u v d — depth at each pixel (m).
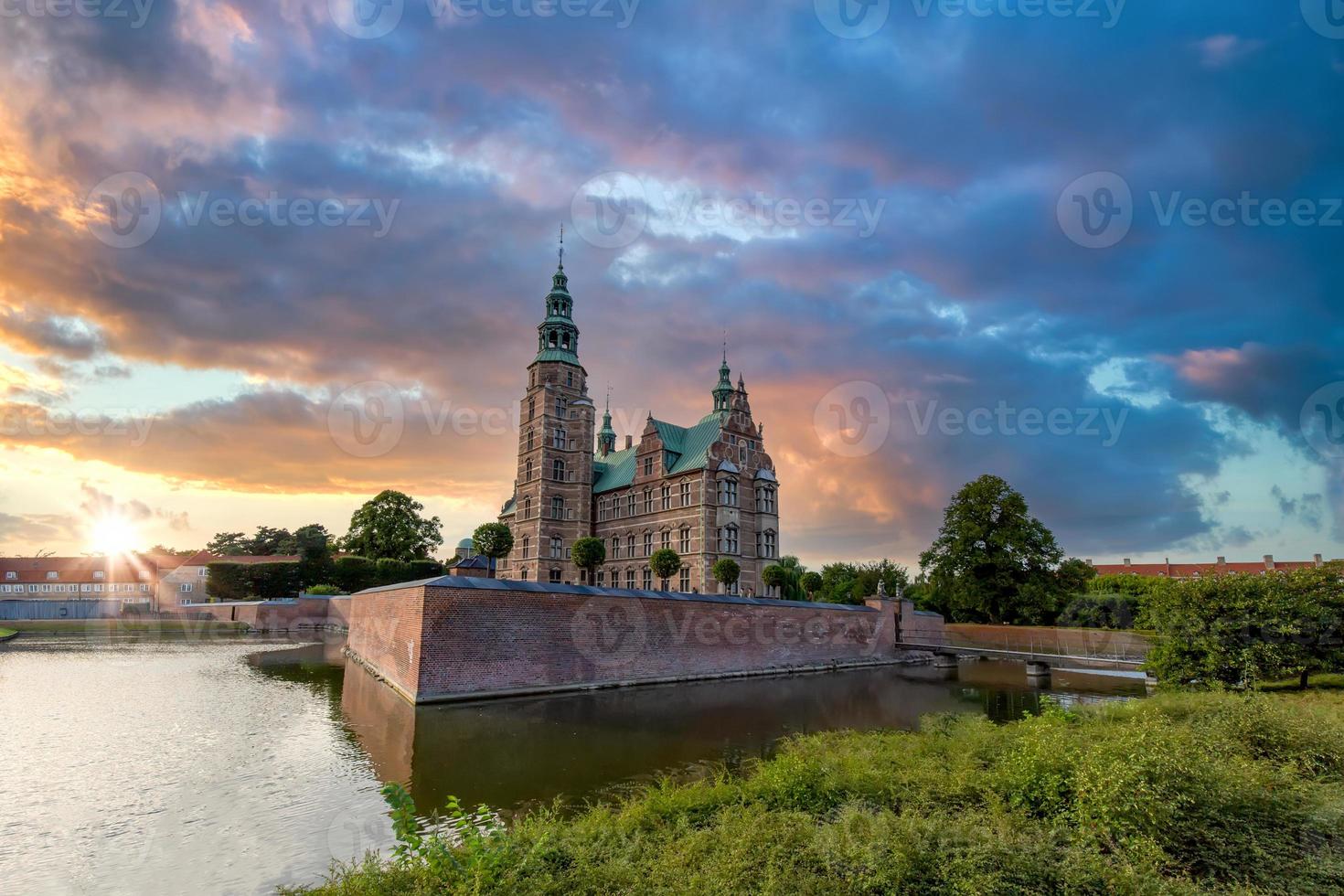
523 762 16.22
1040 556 49.31
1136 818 7.49
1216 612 19.86
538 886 6.25
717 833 7.68
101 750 17.20
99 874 9.95
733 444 51.44
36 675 31.41
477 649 26.12
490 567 51.28
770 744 18.30
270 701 24.53
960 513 51.53
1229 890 6.78
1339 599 18.86
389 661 30.12
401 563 72.44
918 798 8.76
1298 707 13.01
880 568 73.50
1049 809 8.38
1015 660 45.19
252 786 14.12
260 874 9.92
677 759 16.61
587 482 58.12
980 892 6.22
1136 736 8.77
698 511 48.44
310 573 71.25
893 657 45.25
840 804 8.82
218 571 69.88
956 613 53.38
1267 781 8.41
